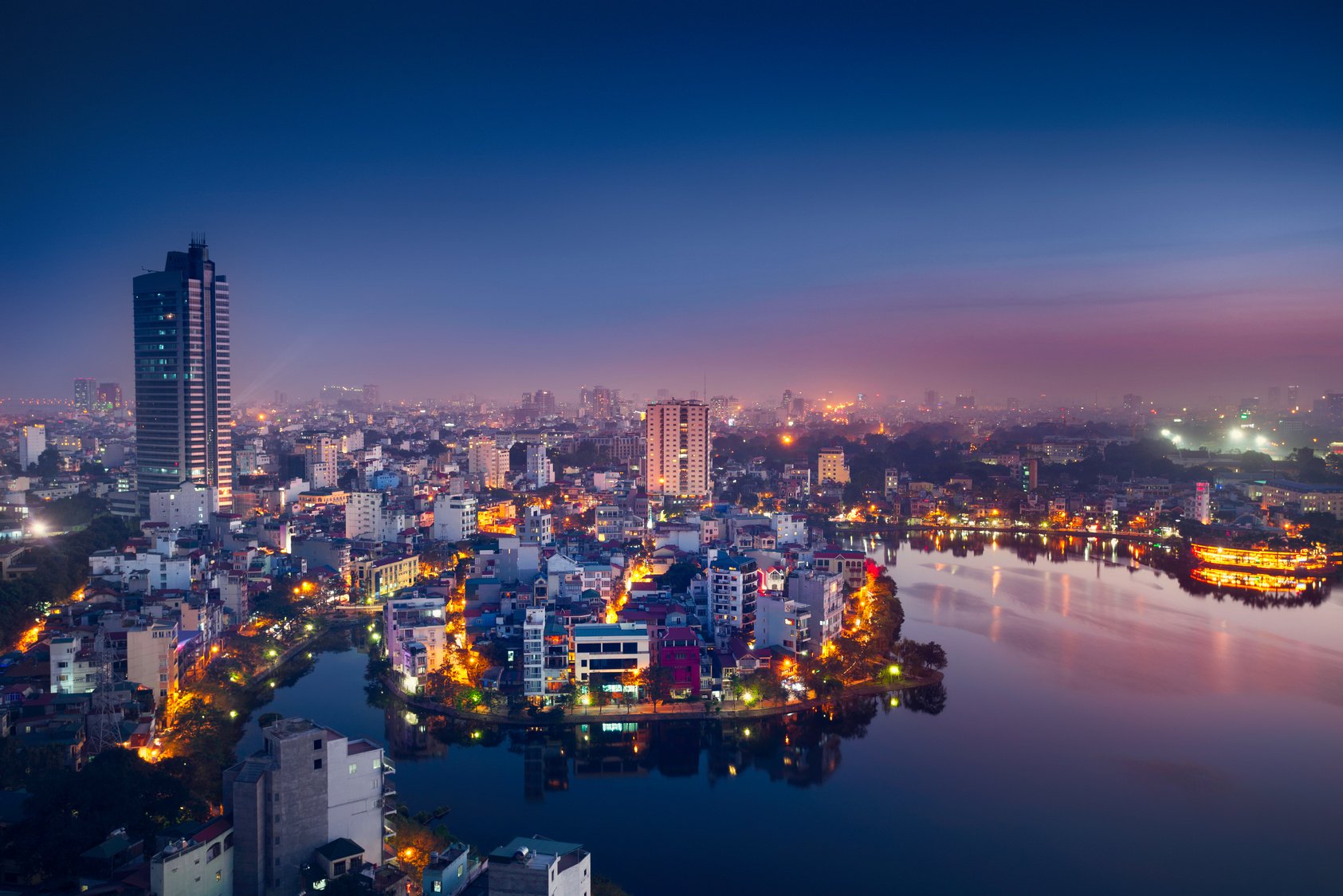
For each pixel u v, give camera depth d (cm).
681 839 17575
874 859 16900
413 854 15312
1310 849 17362
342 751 14288
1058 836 17800
